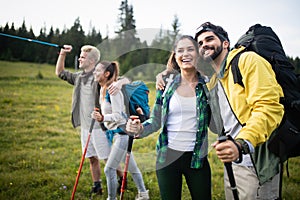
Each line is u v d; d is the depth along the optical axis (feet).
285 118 5.89
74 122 9.88
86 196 12.02
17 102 34.50
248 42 6.16
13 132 22.53
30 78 53.72
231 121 6.32
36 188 12.70
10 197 11.76
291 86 5.86
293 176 14.76
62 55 12.57
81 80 8.63
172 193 7.02
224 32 6.89
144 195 10.23
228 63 5.95
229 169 5.58
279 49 6.12
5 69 59.98
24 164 15.71
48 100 37.19
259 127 4.80
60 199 11.73
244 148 4.65
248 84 5.46
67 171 14.87
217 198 12.04
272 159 6.00
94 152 11.31
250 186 6.46
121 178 11.62
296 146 5.99
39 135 22.18
